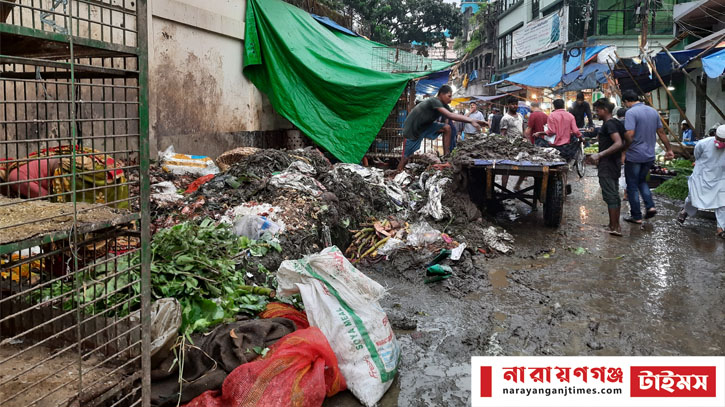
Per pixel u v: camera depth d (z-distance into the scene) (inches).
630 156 304.0
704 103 561.6
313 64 415.8
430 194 285.4
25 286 121.3
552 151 300.4
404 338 153.6
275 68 408.8
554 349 148.2
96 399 87.1
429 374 133.0
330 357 115.2
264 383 104.1
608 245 261.4
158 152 306.8
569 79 707.4
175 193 245.1
